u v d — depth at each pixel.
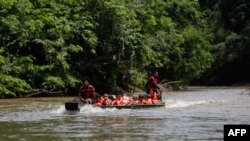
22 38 68.56
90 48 74.38
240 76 131.50
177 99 62.28
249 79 130.38
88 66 74.38
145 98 47.81
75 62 74.00
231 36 127.31
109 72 77.06
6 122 36.12
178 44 96.50
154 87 51.00
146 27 86.88
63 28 70.38
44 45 69.38
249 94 75.62
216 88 107.06
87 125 33.97
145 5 90.00
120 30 75.31
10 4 67.31
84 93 46.38
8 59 66.44
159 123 34.78
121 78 80.75
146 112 43.09
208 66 113.06
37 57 71.94
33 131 30.98
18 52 70.44
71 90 72.81
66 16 73.56
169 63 98.19
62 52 69.44
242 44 126.00
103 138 27.94
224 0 132.50
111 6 73.88
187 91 90.38
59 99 63.25
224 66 131.12
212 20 136.25
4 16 68.50
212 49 125.75
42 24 69.19
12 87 64.94
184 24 108.56
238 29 131.62
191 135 28.97
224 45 128.12
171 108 47.41
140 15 85.44
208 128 31.95
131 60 77.06
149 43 86.19
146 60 80.56
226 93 79.69
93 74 76.69
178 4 106.62
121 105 45.75
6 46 68.12
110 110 44.91
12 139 27.81
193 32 103.00
